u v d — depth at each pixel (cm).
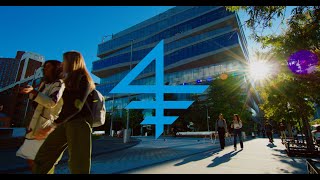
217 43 6116
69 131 197
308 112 868
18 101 7812
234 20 6281
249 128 5291
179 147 1120
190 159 648
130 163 578
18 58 15250
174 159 651
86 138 199
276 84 817
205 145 1273
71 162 192
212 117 3981
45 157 204
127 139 1523
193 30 7006
